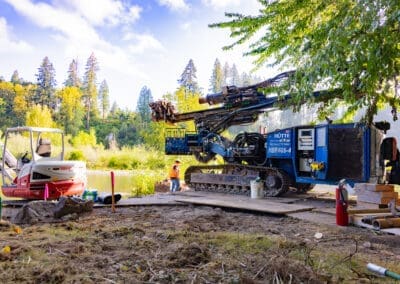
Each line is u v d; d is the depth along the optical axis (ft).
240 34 22.38
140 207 32.58
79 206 27.02
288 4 19.33
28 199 34.24
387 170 32.37
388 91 17.76
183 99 98.53
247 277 12.67
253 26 21.34
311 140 35.01
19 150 44.52
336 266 14.32
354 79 15.99
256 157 40.50
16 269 13.53
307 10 18.79
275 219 26.84
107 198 33.58
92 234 20.11
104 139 188.24
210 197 36.96
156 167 80.38
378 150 31.94
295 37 19.84
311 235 21.43
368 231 22.20
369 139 31.40
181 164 67.26
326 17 18.40
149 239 18.65
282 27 20.17
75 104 224.94
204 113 44.78
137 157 104.99
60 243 17.71
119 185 66.18
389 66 14.07
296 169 36.19
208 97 43.32
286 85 17.49
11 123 227.20
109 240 18.56
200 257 14.80
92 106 262.67
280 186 37.68
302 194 39.93
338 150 32.94
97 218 26.63
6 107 243.19
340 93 21.98
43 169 33.09
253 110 40.04
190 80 223.10
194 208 31.91
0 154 40.73
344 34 13.67
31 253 15.62
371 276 13.32
